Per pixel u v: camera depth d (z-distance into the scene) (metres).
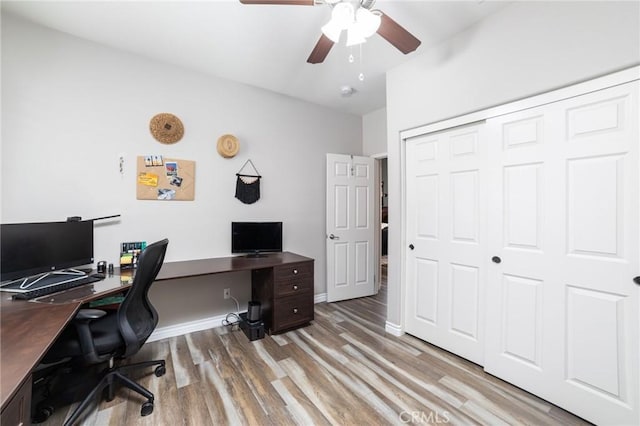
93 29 2.16
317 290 3.73
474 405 1.73
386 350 2.40
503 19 1.93
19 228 1.73
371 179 4.03
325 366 2.15
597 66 1.55
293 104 3.50
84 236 2.13
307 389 1.87
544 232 1.78
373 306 3.56
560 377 1.71
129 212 2.46
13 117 2.02
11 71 2.02
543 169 1.78
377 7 1.90
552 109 1.73
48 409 1.60
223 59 2.59
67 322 1.25
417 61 2.51
